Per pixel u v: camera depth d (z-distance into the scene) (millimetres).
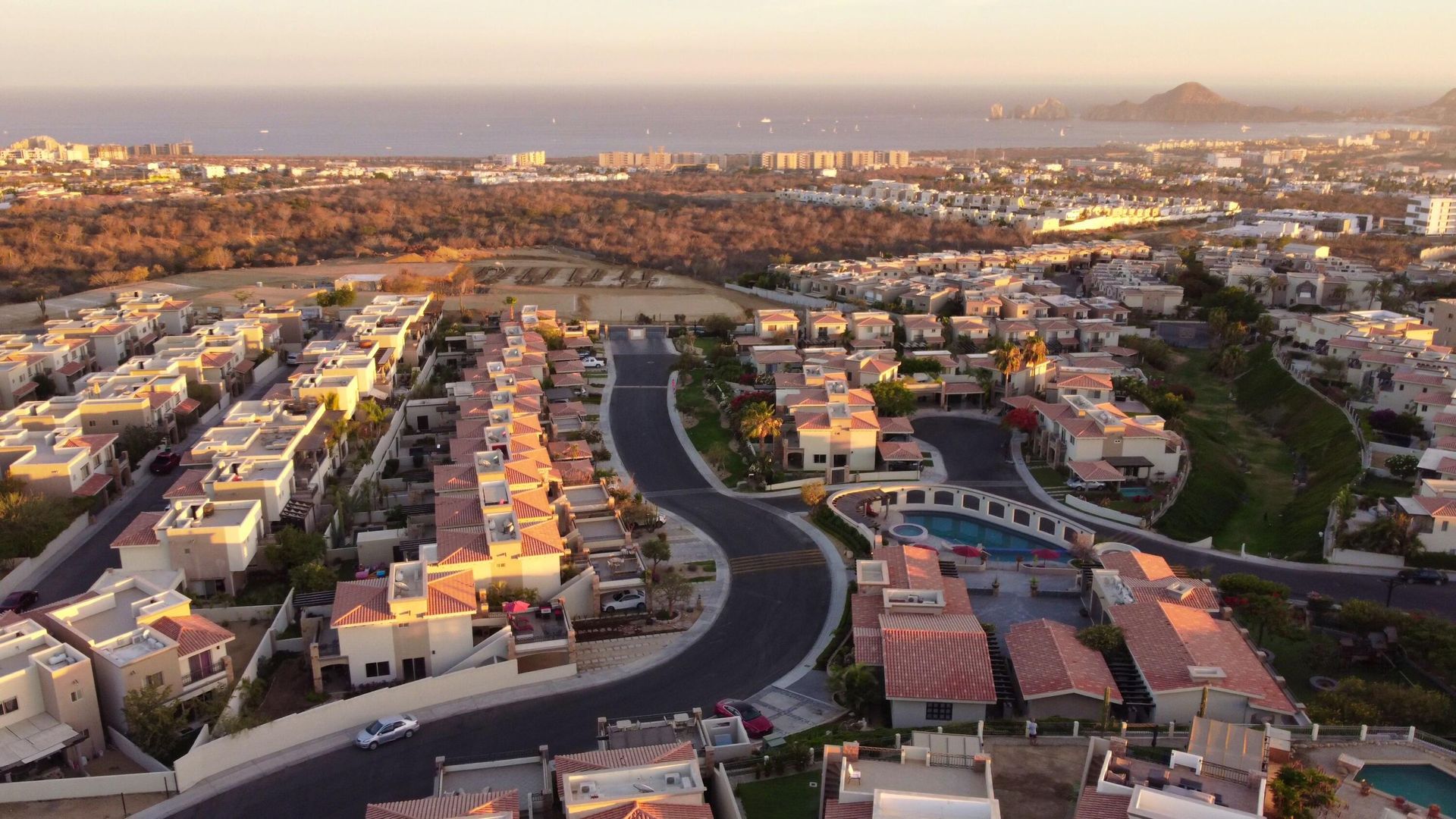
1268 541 98812
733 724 63250
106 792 59719
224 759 62156
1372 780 53531
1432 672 70000
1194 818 44938
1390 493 99875
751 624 80875
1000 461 118938
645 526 97812
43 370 133000
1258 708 61250
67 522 93125
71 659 63156
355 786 60875
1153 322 184250
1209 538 96312
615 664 75375
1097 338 162750
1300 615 78125
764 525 100188
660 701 70188
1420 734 57844
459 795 51875
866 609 75688
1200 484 109812
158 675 64375
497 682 71500
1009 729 60656
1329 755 55750
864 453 114562
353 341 144125
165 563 81750
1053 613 81250
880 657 68875
